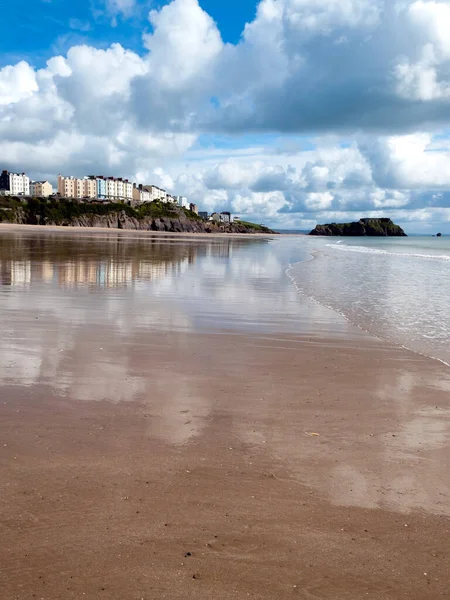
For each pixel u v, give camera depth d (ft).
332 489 11.99
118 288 48.06
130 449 13.76
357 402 18.30
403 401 18.53
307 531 10.25
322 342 28.22
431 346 27.73
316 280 62.75
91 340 26.81
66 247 119.24
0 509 10.61
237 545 9.73
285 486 12.07
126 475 12.28
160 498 11.29
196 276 62.39
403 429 15.87
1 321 30.99
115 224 554.05
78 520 10.32
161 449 13.84
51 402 17.30
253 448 14.15
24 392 18.26
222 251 134.72
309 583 8.76
